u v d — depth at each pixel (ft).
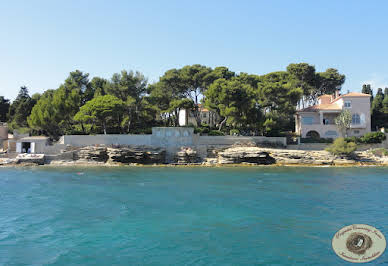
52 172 185.68
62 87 289.12
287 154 232.94
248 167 220.64
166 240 69.87
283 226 79.56
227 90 249.14
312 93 384.27
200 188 130.82
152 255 62.13
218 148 244.63
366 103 282.77
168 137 246.47
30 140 243.40
